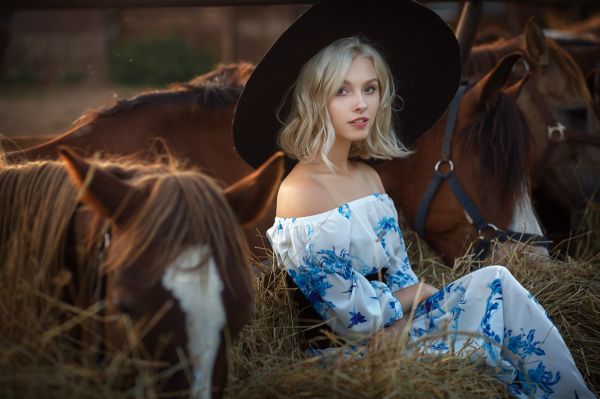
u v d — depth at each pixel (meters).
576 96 3.45
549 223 3.67
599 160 3.36
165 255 1.37
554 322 2.43
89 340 1.58
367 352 1.88
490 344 1.98
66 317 1.64
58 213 1.63
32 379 1.46
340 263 2.01
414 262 3.01
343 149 2.18
